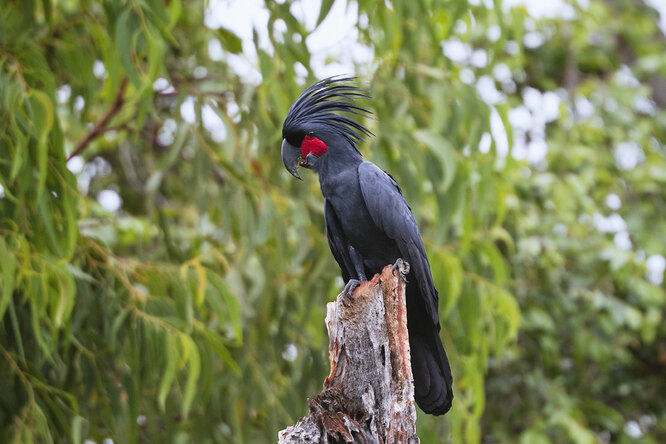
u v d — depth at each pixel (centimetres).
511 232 1355
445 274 1052
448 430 1195
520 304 1515
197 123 1070
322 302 1125
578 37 1827
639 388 1689
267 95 1028
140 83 861
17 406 852
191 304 939
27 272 786
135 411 915
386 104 1082
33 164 795
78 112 1247
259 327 1084
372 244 825
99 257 950
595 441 1547
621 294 1666
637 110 1867
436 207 1101
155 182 1051
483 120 1059
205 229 1238
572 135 1619
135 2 862
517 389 1592
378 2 1036
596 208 1580
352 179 807
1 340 863
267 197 1067
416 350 802
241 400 1082
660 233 1603
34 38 997
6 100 778
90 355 933
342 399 625
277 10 971
